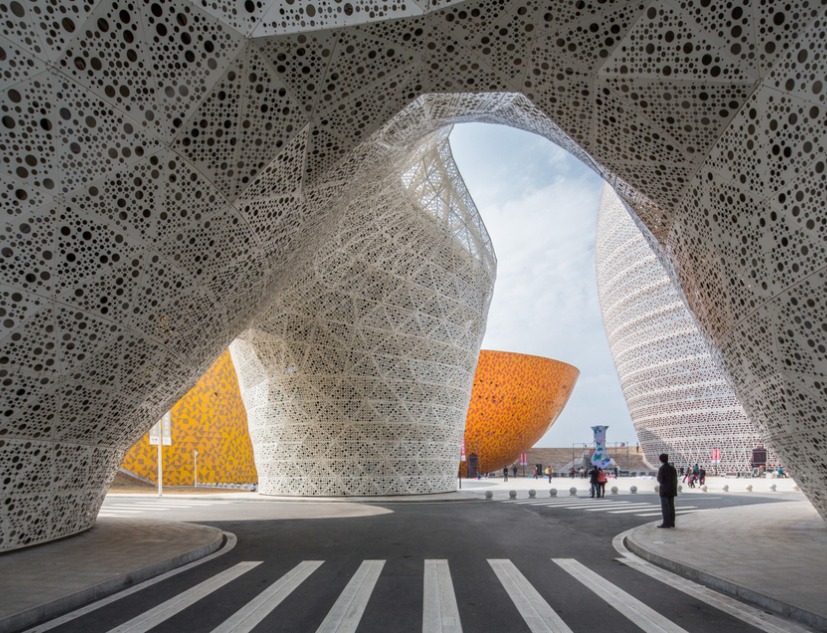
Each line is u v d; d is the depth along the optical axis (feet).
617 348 216.54
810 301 23.93
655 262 194.39
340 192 40.60
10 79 24.64
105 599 23.65
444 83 33.01
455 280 86.17
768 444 33.14
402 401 82.28
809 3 22.67
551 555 34.30
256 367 84.89
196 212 31.24
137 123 27.73
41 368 28.99
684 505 71.97
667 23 26.58
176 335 35.32
